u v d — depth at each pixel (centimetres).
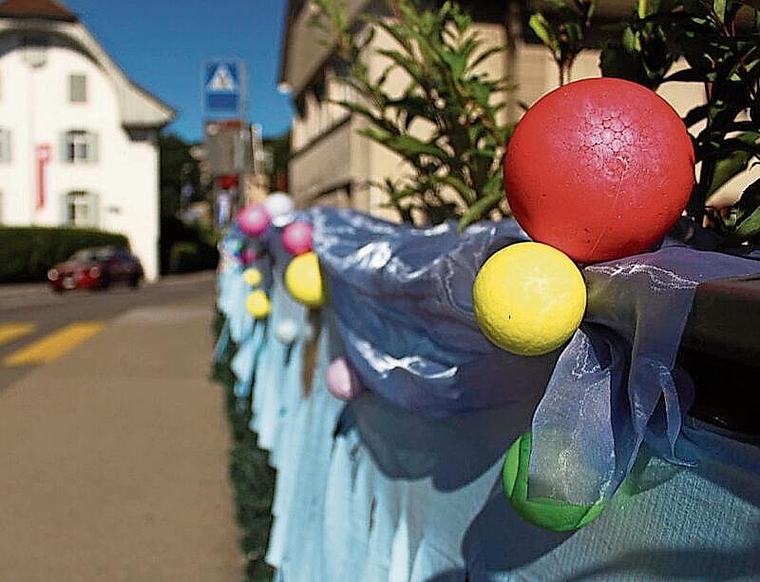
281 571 377
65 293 3027
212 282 3966
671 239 139
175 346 1324
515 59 707
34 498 570
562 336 112
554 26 244
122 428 766
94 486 594
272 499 500
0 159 3869
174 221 4609
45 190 3912
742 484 104
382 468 249
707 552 109
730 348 93
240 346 884
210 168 1202
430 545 206
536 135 116
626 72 170
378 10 765
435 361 187
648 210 113
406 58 269
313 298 308
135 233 4031
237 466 572
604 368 116
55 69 3894
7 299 2675
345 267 246
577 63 351
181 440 720
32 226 3631
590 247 116
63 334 1508
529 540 156
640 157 112
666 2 167
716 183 176
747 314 90
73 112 3922
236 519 512
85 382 1001
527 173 116
